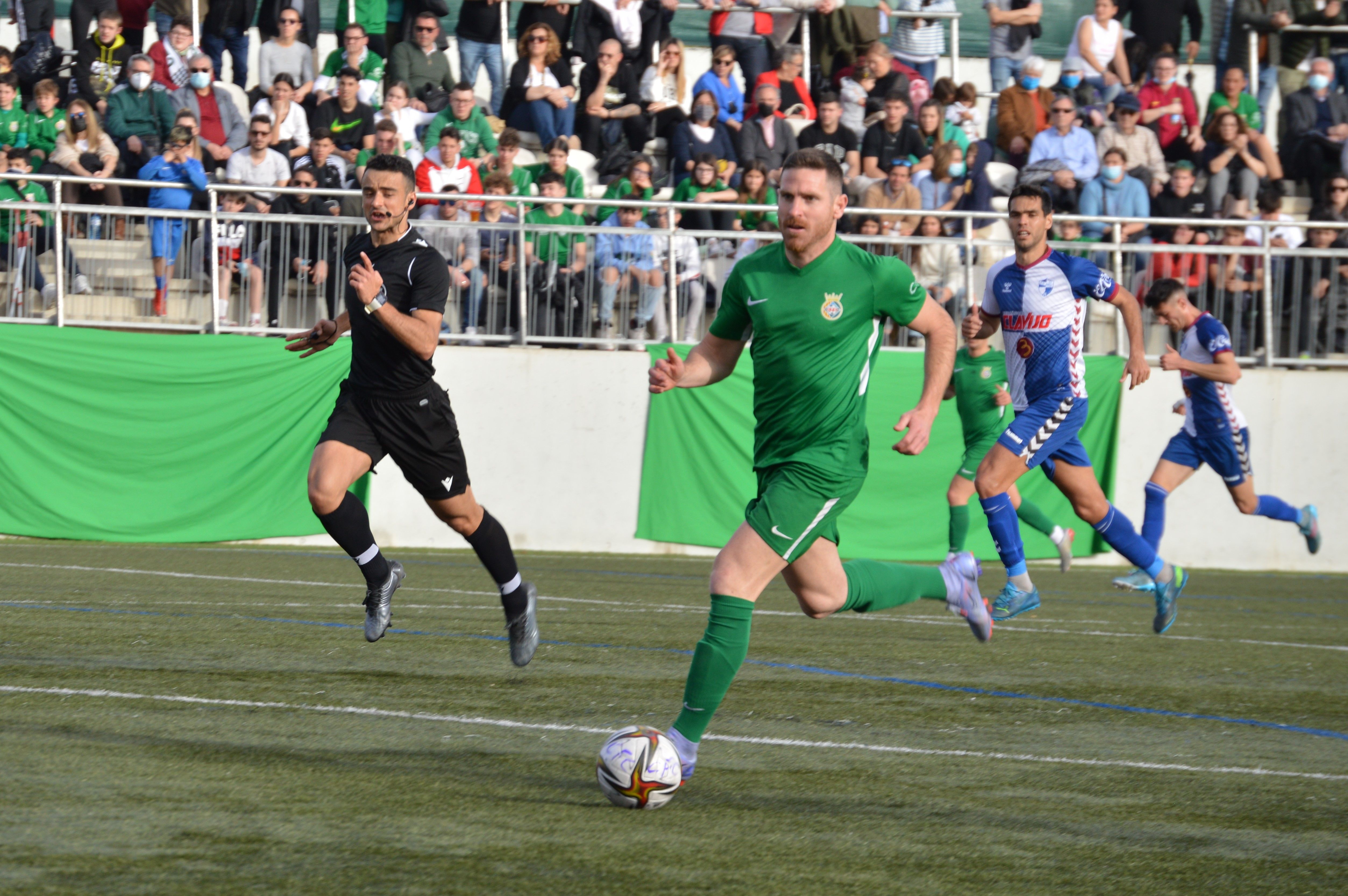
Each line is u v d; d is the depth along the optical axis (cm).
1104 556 4169
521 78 4431
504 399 3838
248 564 3092
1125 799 1140
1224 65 5291
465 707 1435
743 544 1141
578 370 3862
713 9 4744
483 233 3809
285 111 4125
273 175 3956
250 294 3738
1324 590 3556
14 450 3562
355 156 4047
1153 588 2280
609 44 4431
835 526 1268
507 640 1922
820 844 952
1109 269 4091
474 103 4172
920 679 1791
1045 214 2202
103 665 1588
